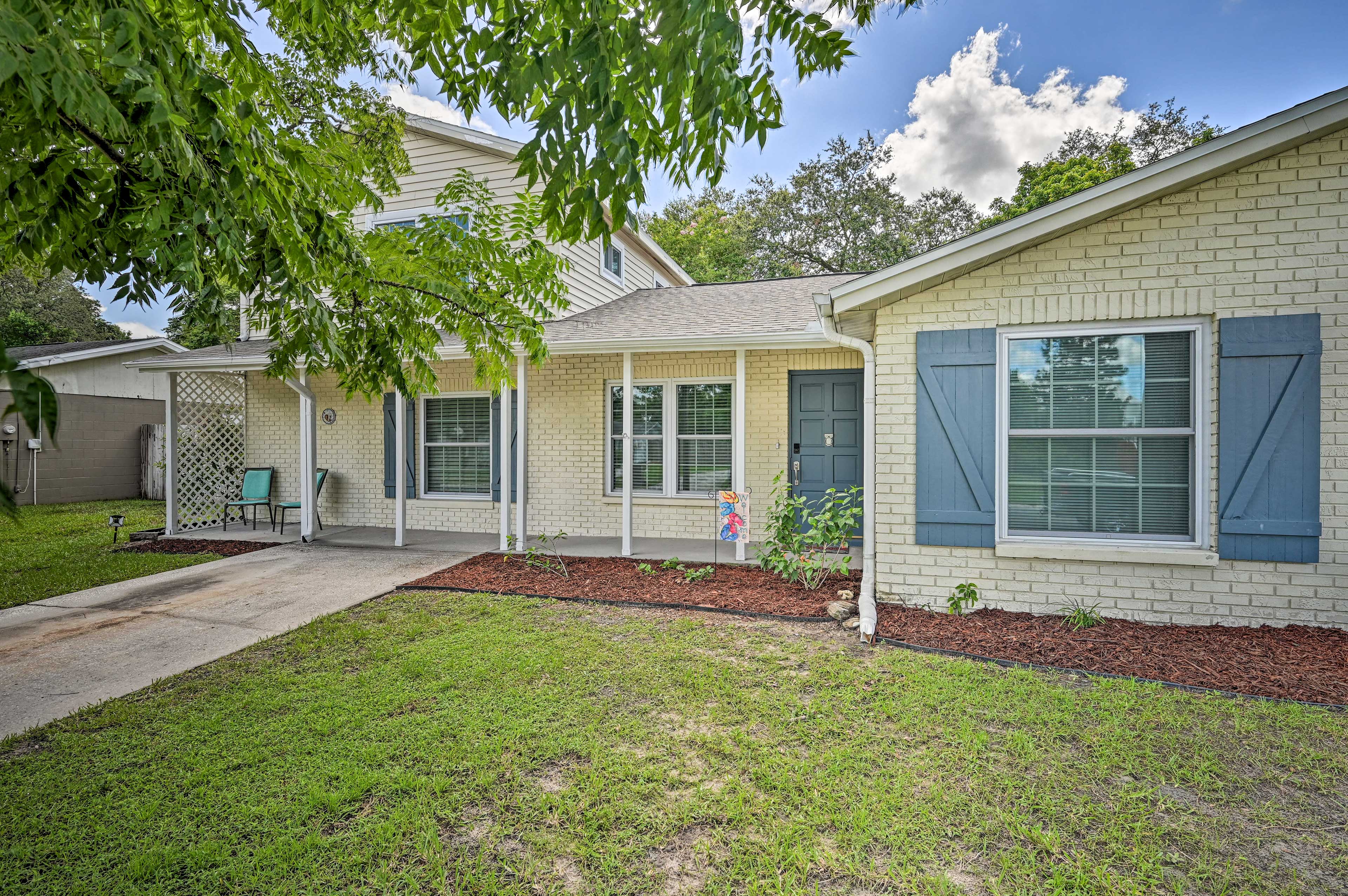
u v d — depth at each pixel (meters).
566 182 1.88
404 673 3.85
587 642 4.41
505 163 9.31
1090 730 3.06
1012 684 3.59
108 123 1.95
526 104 2.05
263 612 5.24
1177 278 4.48
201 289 2.76
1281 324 4.27
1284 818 2.40
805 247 27.47
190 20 2.52
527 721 3.19
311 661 4.09
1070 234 4.69
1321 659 3.81
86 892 2.04
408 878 2.08
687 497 8.51
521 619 4.99
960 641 4.31
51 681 3.80
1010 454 4.96
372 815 2.45
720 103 2.00
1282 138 4.12
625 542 7.37
